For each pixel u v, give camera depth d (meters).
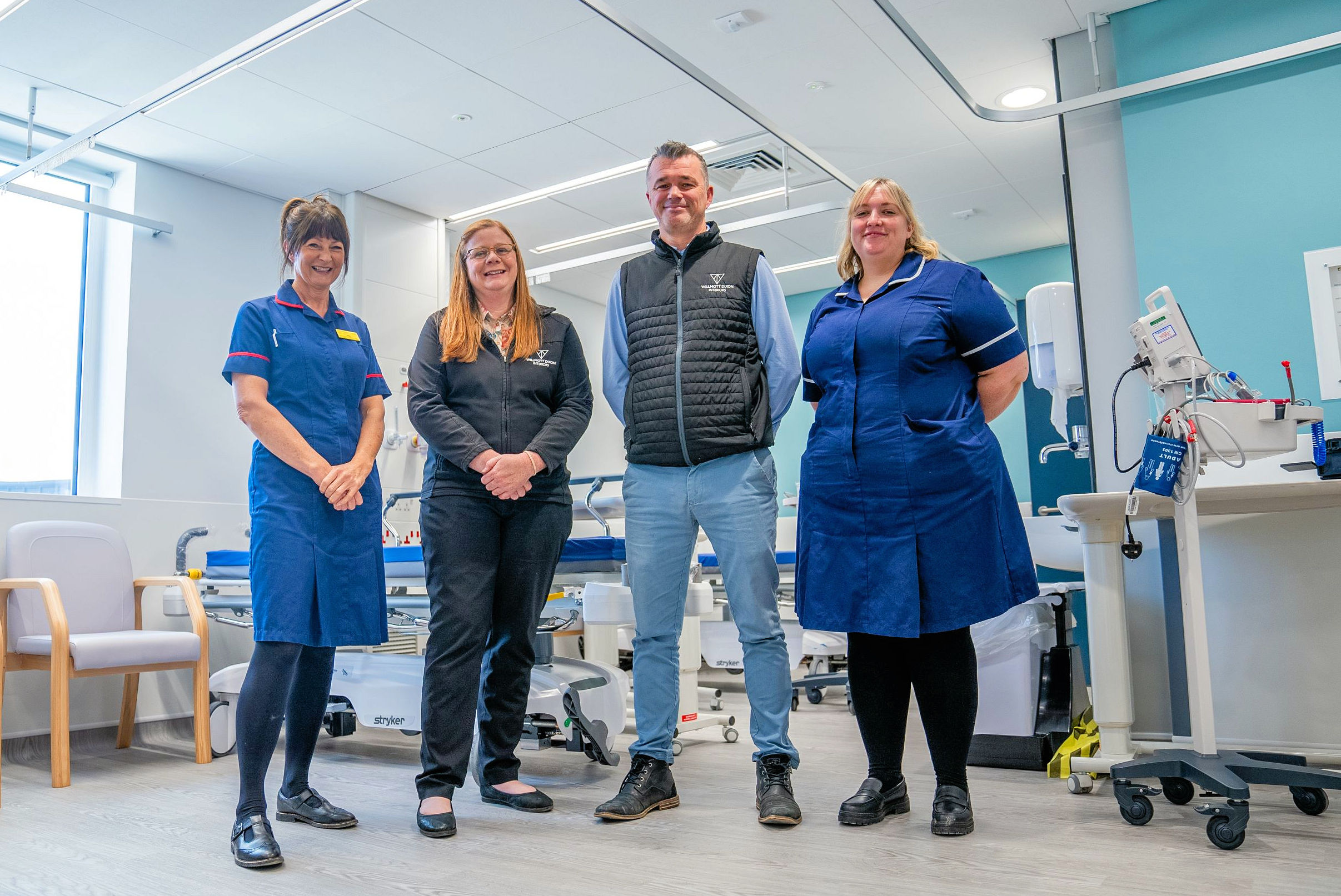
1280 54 3.17
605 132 4.74
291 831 2.05
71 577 3.43
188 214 4.96
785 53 4.09
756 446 2.15
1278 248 3.21
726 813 2.19
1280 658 2.94
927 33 3.95
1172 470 2.15
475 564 2.14
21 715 3.52
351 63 4.02
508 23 3.77
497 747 2.28
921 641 2.04
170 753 3.53
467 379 2.21
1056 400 3.54
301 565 1.93
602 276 7.05
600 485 2.99
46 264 4.65
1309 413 2.19
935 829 1.95
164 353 4.75
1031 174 5.46
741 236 6.28
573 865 1.76
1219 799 2.29
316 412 2.03
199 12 3.63
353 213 5.38
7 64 3.96
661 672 2.23
